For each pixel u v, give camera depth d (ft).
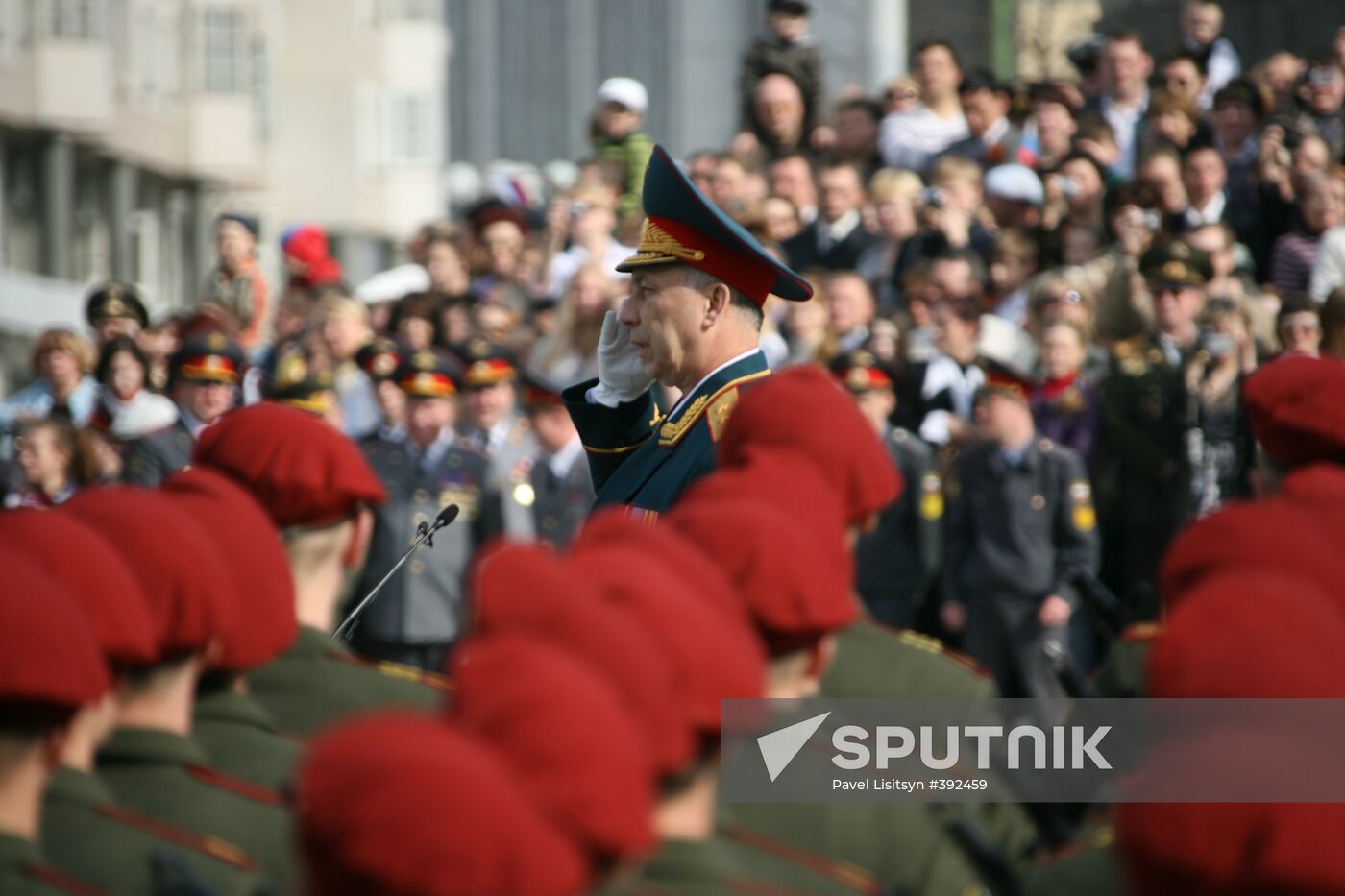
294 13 309.83
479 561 29.14
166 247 279.49
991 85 135.54
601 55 261.65
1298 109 128.77
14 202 243.40
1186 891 24.68
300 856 23.11
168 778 37.37
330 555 46.37
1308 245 113.70
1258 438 54.80
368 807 22.02
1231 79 136.46
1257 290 112.27
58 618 31.96
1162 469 98.17
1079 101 136.77
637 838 24.66
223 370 102.94
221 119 277.64
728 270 51.42
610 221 131.13
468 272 137.69
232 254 134.10
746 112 149.79
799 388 43.27
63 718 31.99
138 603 35.96
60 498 98.53
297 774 23.67
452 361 99.71
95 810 34.99
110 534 37.32
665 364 52.16
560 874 22.33
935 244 119.65
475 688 24.81
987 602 97.35
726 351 51.83
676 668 29.78
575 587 28.19
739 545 35.32
